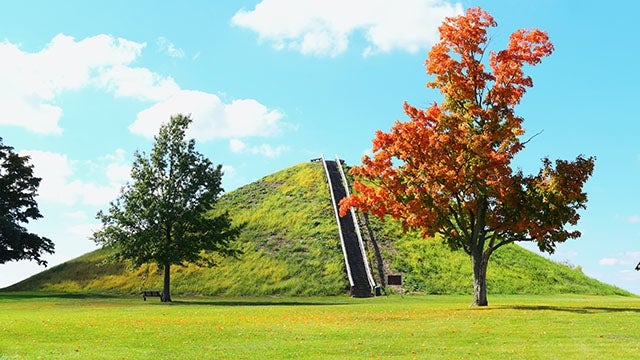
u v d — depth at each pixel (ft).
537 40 119.96
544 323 89.10
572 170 116.47
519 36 121.19
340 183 282.77
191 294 205.87
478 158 116.47
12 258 227.20
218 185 181.78
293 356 63.93
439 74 123.44
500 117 121.70
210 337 79.10
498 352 64.69
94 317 110.32
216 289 207.31
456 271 215.92
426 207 119.96
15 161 233.35
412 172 121.60
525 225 118.21
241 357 63.57
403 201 125.49
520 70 120.16
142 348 70.13
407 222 123.85
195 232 181.27
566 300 162.09
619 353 62.80
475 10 122.31
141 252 172.65
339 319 101.76
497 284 207.00
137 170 180.14
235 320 102.68
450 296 187.93
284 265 216.54
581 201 116.37
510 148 121.80
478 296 127.13
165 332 84.43
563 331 80.07
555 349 65.92
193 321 100.83
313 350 67.56
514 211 120.67
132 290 214.69
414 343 71.82
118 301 174.81
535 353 63.72
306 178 298.15
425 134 119.85
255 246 235.20
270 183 306.76
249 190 301.63
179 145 179.83
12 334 82.38
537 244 121.19
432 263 220.23
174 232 175.63
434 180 120.57
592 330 80.79
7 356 64.69
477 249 127.34
